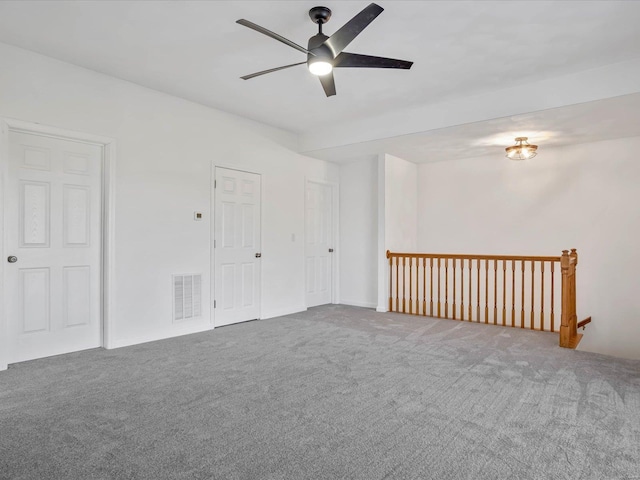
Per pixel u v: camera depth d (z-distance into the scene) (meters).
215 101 4.63
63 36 3.16
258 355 3.70
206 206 4.78
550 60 3.51
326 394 2.78
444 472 1.86
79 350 3.84
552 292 4.71
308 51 2.63
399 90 4.24
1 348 3.26
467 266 6.44
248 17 2.87
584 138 5.16
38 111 3.46
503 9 2.74
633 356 5.11
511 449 2.06
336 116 5.18
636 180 5.10
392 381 3.03
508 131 4.79
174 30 3.06
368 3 2.68
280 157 5.77
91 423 2.33
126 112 4.05
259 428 2.28
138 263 4.14
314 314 5.79
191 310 4.61
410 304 5.83
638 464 1.93
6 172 3.30
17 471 1.85
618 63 3.55
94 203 3.93
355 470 1.87
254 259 5.39
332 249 6.86
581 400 2.68
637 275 5.09
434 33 3.06
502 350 3.88
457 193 6.57
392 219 6.25
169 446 2.08
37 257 3.56
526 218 5.93
